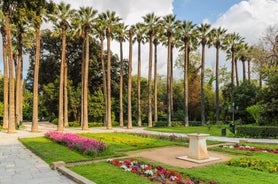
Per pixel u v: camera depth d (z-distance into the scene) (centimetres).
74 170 705
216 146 1213
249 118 2903
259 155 949
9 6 1947
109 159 848
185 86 3128
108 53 2817
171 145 1275
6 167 775
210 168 725
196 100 3888
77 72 3831
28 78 4012
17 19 2091
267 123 1891
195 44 3516
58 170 727
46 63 3669
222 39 3466
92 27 2772
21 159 907
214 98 3972
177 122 3111
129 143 1307
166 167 745
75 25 2661
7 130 2305
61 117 2397
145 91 3981
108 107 2727
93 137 1609
